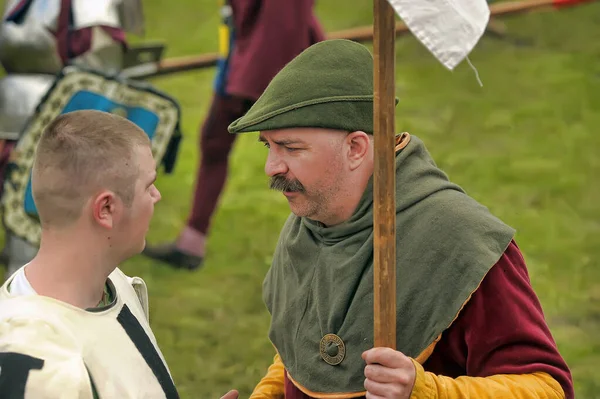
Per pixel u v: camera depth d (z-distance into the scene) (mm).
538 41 13891
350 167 3330
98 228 2928
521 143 10734
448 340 3283
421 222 3301
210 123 7883
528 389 3117
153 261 8281
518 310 3205
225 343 6996
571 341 6820
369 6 15688
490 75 12781
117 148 2918
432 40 2621
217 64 7984
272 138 3299
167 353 6840
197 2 16281
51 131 2922
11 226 6391
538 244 8391
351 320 3338
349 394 3328
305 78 3270
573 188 9562
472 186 9641
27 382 2658
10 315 2789
